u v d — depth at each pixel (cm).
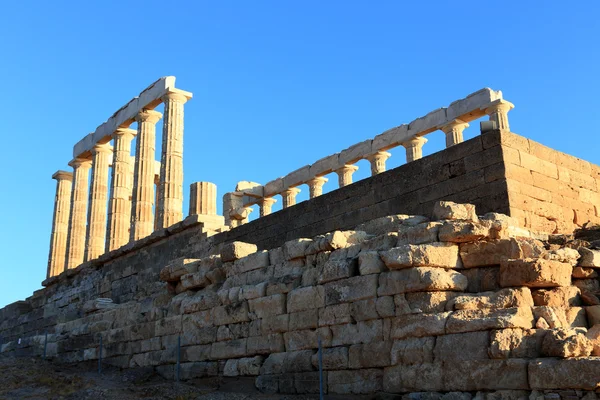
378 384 1179
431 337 1120
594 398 913
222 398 1350
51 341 2409
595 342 993
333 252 1380
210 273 1691
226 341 1545
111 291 3116
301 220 2077
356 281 1262
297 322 1366
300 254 1451
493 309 1093
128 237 3528
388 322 1195
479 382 1030
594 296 1129
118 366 1944
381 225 1488
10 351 2811
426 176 1717
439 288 1152
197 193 3086
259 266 1548
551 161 1673
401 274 1194
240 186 4459
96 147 3869
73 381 1706
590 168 1797
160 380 1700
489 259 1177
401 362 1146
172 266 1845
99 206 3769
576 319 1100
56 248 4209
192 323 1669
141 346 1858
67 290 3541
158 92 3294
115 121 3656
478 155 1605
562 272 1133
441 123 3384
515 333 1033
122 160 3609
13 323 3688
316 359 1299
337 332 1280
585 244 1284
